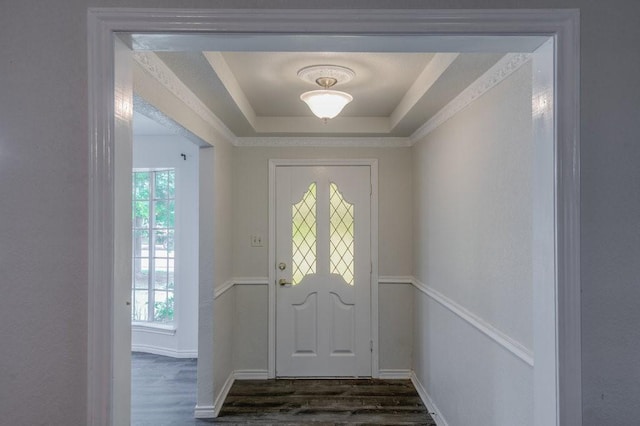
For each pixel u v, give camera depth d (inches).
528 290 66.3
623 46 42.1
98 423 40.9
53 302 41.4
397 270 151.7
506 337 74.1
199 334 121.6
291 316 151.3
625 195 42.0
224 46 46.1
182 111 91.4
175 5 42.2
